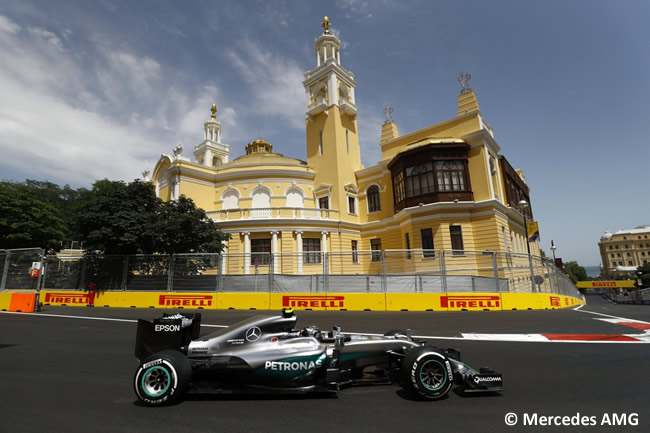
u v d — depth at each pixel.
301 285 15.95
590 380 5.44
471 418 4.05
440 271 15.31
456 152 24.16
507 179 27.42
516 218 28.48
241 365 4.89
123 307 16.89
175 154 30.52
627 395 4.75
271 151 45.47
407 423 3.93
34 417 4.18
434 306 14.83
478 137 24.16
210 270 16.73
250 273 16.41
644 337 8.89
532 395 4.82
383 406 4.48
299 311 14.96
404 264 16.11
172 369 4.59
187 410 4.42
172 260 17.22
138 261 17.59
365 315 13.48
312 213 28.75
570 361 6.64
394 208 28.06
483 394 4.89
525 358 6.91
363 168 34.94
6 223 28.61
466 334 9.55
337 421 4.01
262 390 4.77
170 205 21.25
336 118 32.72
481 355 7.20
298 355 4.96
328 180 31.78
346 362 5.20
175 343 5.25
